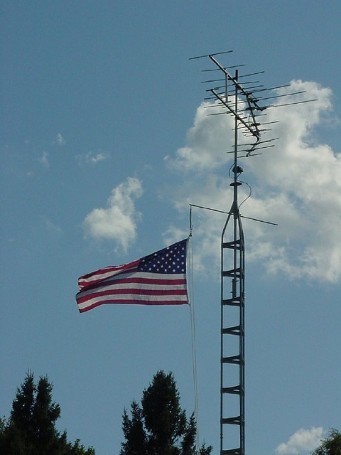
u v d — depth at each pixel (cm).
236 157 3788
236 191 3728
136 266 4234
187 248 4222
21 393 6144
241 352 3556
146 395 6028
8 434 5991
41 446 6019
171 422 5953
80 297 4222
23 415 6100
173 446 5909
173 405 6003
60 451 6053
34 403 6122
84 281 4238
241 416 3512
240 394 3525
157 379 6062
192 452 5934
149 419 5966
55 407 6144
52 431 6069
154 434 5922
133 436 5934
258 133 3878
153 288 4203
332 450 6438
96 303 4209
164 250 4228
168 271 4209
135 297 4206
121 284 4219
